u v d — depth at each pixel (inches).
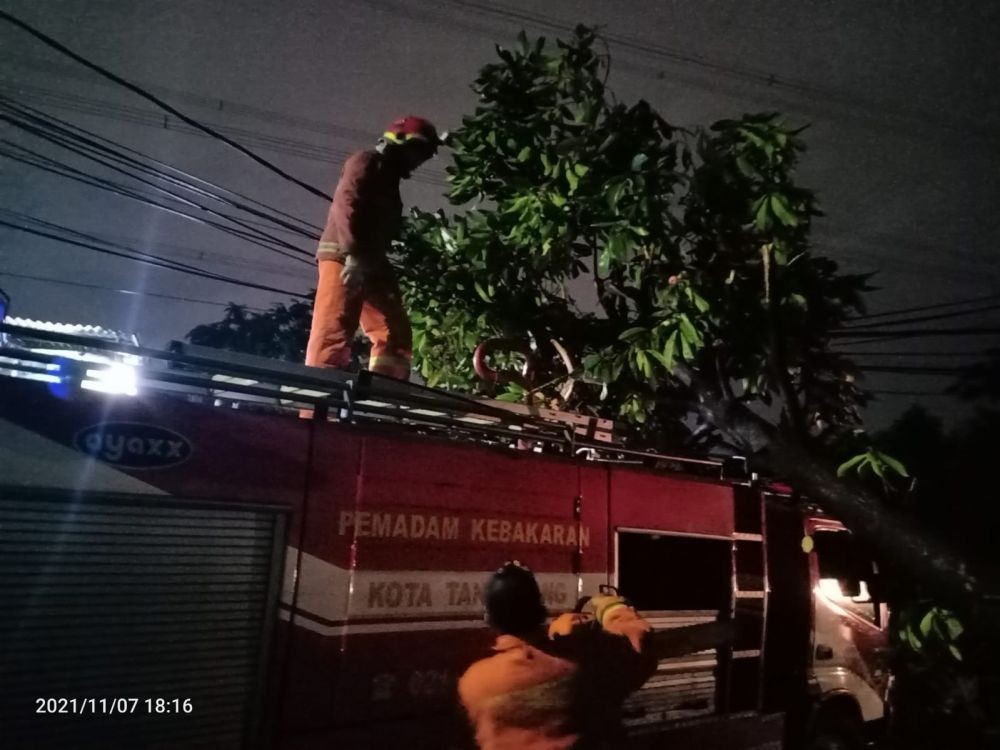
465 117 286.7
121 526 142.6
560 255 293.4
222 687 148.1
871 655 297.1
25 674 130.6
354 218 230.7
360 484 170.2
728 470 268.1
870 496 257.6
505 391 308.8
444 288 305.3
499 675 138.2
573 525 206.2
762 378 293.4
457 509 183.9
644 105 284.4
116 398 146.4
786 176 266.7
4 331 141.3
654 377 274.8
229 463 154.9
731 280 273.9
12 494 133.3
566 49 286.4
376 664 165.6
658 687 220.4
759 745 245.4
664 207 263.1
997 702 315.0
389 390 183.9
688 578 235.3
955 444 584.1
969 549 251.1
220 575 150.9
